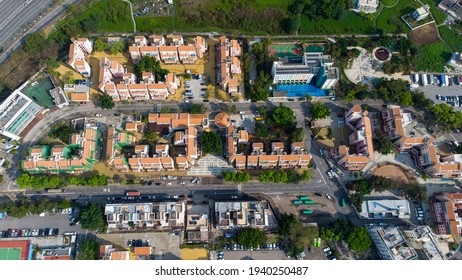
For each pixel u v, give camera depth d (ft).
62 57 635.25
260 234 518.37
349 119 590.14
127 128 576.20
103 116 600.39
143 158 539.29
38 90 610.65
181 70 636.48
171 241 534.37
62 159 540.52
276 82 625.41
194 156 559.38
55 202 538.88
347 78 635.25
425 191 558.56
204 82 627.46
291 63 627.05
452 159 556.10
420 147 572.92
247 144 586.04
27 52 625.00
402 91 617.62
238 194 562.25
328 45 642.63
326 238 527.81
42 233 531.91
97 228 530.27
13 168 567.18
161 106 609.42
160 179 565.53
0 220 538.47
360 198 545.85
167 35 652.48
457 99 625.00
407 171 580.30
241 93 621.72
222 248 533.14
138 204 522.47
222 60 609.01
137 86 581.12
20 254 512.63
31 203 531.50
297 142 561.02
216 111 609.83
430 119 610.24
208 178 569.23
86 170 564.71
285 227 521.65
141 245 531.09
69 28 632.38
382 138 574.56
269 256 531.91
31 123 592.60
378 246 525.75
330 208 558.97
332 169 578.25
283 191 565.94
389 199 564.30
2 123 550.36
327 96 622.13
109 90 583.17
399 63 635.25
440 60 649.20
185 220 542.98
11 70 620.49
